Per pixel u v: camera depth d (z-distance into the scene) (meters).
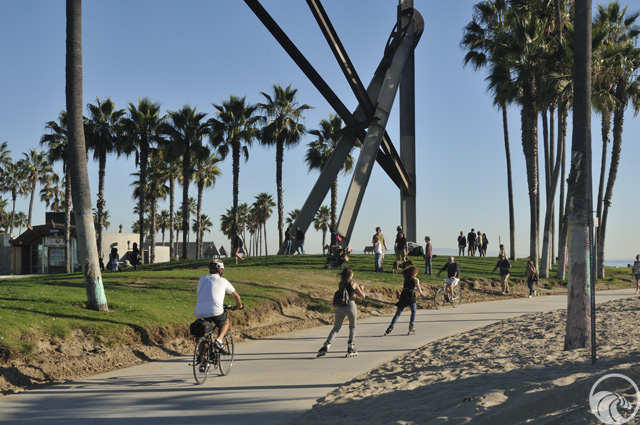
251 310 16.23
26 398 7.88
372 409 6.71
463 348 11.34
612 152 35.56
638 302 18.16
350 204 33.56
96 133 48.50
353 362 10.55
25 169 94.38
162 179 78.00
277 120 50.28
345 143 37.66
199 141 49.03
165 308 14.50
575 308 10.14
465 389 7.14
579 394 5.77
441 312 19.59
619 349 9.48
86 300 13.86
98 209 46.84
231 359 9.72
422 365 9.75
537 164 34.03
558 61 31.11
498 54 33.84
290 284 21.14
